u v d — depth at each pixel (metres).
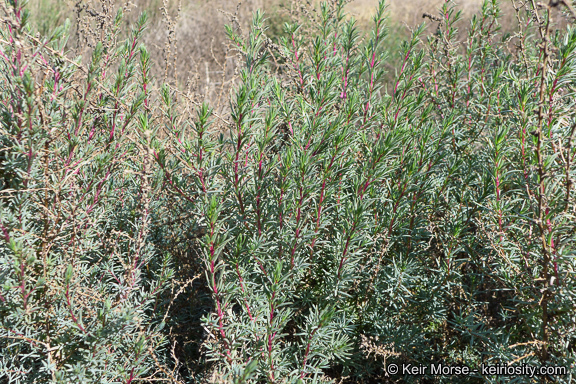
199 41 5.79
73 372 1.73
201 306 2.53
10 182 1.84
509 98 2.33
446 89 2.87
